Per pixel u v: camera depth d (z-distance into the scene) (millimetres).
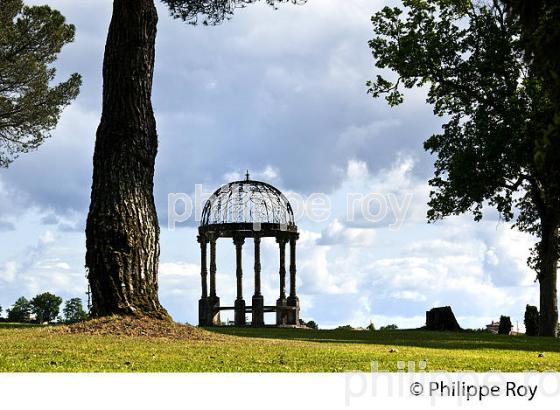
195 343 25891
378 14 50000
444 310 51219
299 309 59188
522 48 15289
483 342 32938
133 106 29656
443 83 49281
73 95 59156
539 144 14594
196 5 33562
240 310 57969
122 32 29672
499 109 47062
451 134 49281
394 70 49656
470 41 48250
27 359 20781
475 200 48000
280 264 58906
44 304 84938
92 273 29188
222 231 57688
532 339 38281
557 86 14516
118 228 29031
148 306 29016
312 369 20062
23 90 57156
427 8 49375
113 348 23344
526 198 52500
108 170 29391
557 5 14688
